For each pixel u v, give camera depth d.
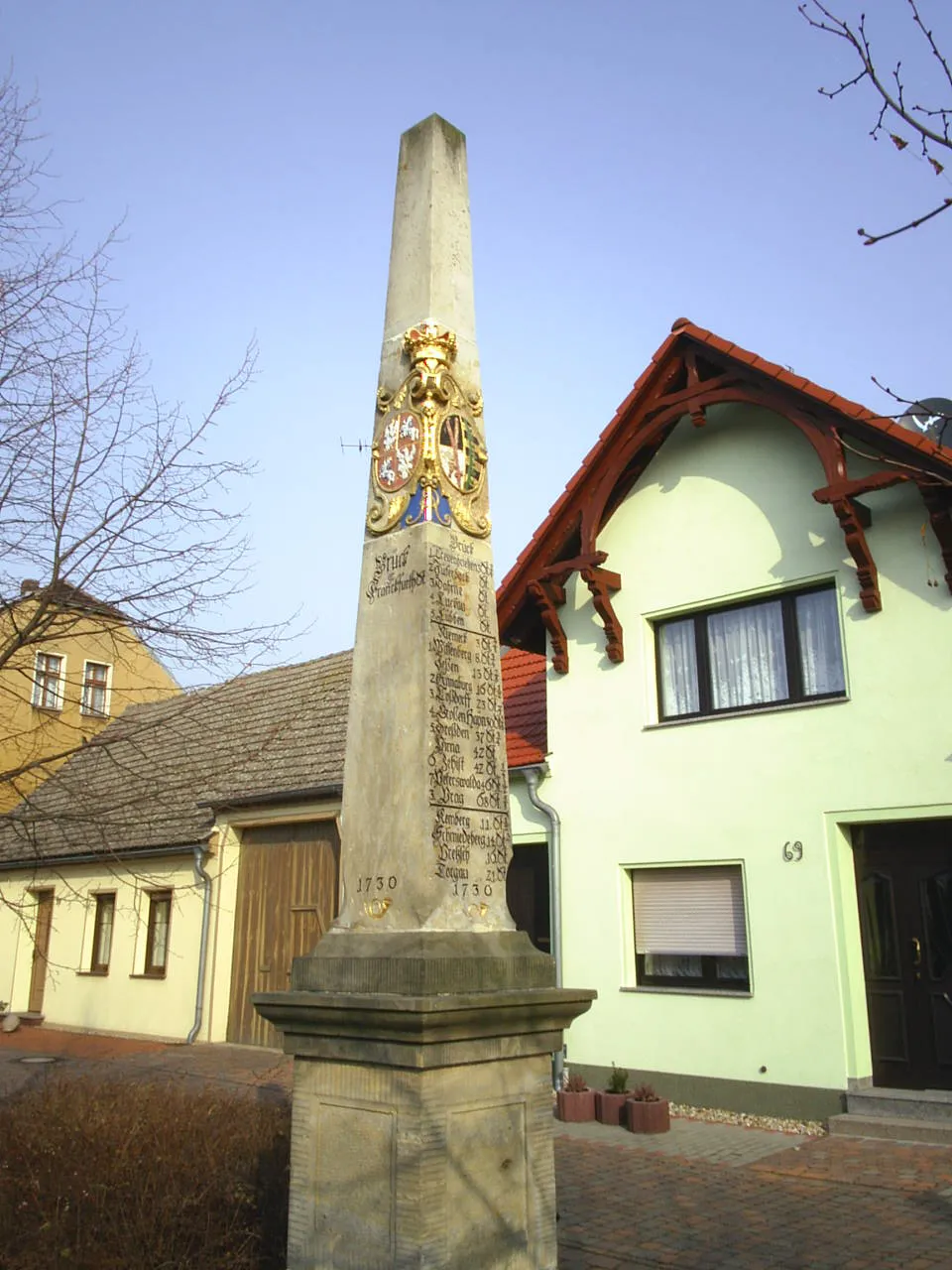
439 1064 4.37
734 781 10.72
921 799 9.45
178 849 16.25
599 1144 8.93
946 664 9.52
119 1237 4.80
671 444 11.99
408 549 5.48
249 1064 13.08
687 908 11.05
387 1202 4.34
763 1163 8.17
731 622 11.34
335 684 17.67
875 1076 9.68
